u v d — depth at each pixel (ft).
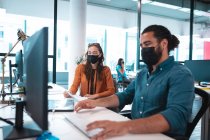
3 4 18.97
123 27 27.25
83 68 8.48
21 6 19.71
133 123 3.22
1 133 3.19
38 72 2.55
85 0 16.01
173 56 4.53
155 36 4.31
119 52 29.25
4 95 5.66
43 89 2.41
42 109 2.44
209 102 4.06
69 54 16.19
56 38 15.49
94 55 8.20
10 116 4.17
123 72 18.85
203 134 8.20
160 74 4.38
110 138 3.06
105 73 8.30
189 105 3.66
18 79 6.56
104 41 29.17
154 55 4.34
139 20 18.31
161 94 4.21
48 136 3.00
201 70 10.78
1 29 19.38
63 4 22.12
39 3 20.34
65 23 22.52
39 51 2.49
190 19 20.74
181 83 3.87
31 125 3.38
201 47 26.30
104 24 25.88
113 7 26.09
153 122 3.26
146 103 4.43
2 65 6.72
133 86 5.41
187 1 21.34
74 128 3.57
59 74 22.67
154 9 24.90
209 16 24.49
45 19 20.66
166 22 29.35
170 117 3.35
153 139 3.06
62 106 5.09
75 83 8.29
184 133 3.65
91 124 3.17
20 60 5.89
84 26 16.05
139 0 18.29
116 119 4.03
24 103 3.32
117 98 5.18
